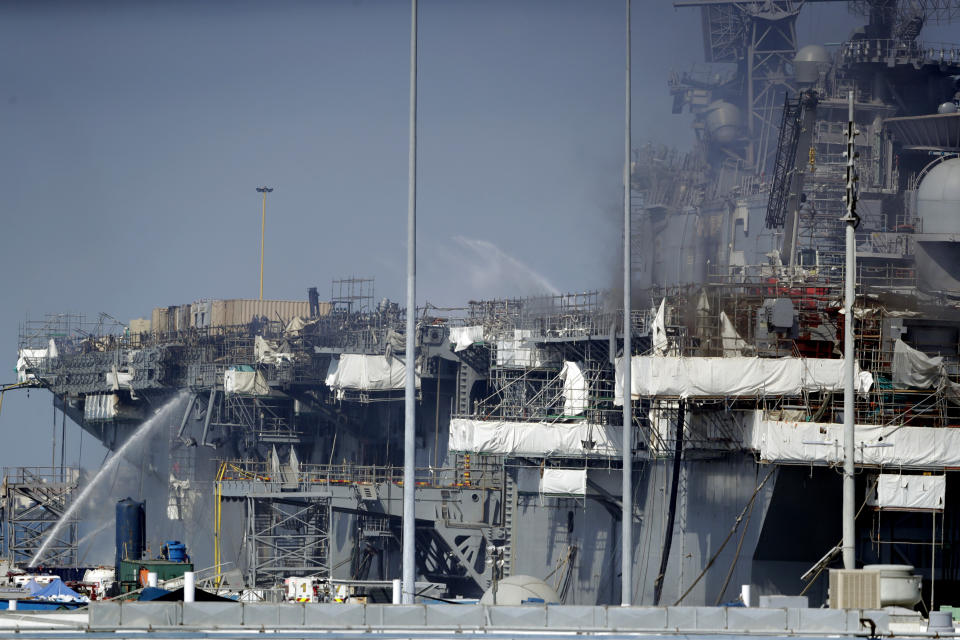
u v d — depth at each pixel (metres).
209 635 138.25
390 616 143.62
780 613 146.50
